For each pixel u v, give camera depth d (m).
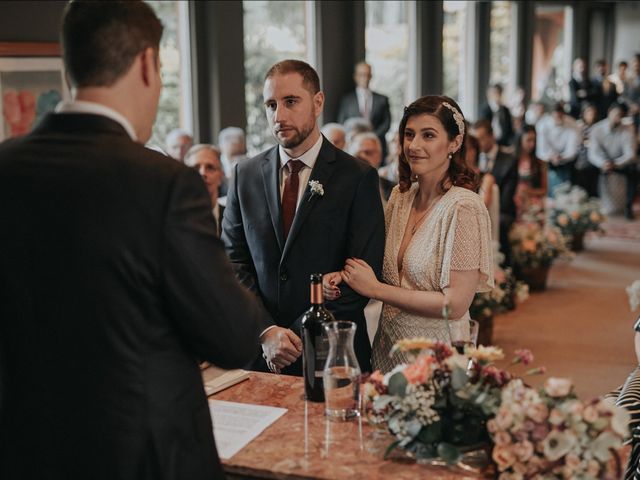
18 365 1.51
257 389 2.20
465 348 1.87
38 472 1.50
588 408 1.63
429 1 10.70
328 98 9.19
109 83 1.52
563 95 15.16
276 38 8.48
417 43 10.68
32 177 1.49
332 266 2.74
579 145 11.75
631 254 9.09
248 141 8.23
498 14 12.52
